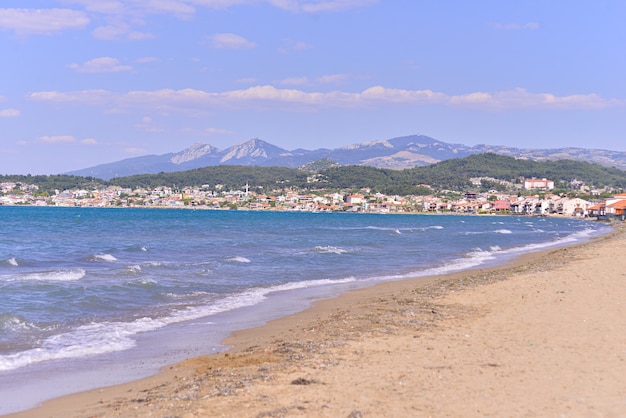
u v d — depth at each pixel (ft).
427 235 262.88
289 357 46.14
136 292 85.87
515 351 46.14
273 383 38.52
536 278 94.38
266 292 89.86
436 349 47.60
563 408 32.65
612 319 58.39
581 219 605.31
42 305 73.51
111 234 250.57
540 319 59.47
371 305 74.69
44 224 329.11
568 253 152.76
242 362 45.98
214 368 44.78
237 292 89.61
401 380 38.63
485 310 66.80
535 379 38.22
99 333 59.36
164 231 279.69
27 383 42.47
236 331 61.16
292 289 93.25
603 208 595.06
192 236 243.60
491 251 174.70
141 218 455.22
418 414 32.17
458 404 33.65
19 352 51.34
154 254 157.58
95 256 142.10
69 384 42.22
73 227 302.45
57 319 66.08
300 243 203.72
